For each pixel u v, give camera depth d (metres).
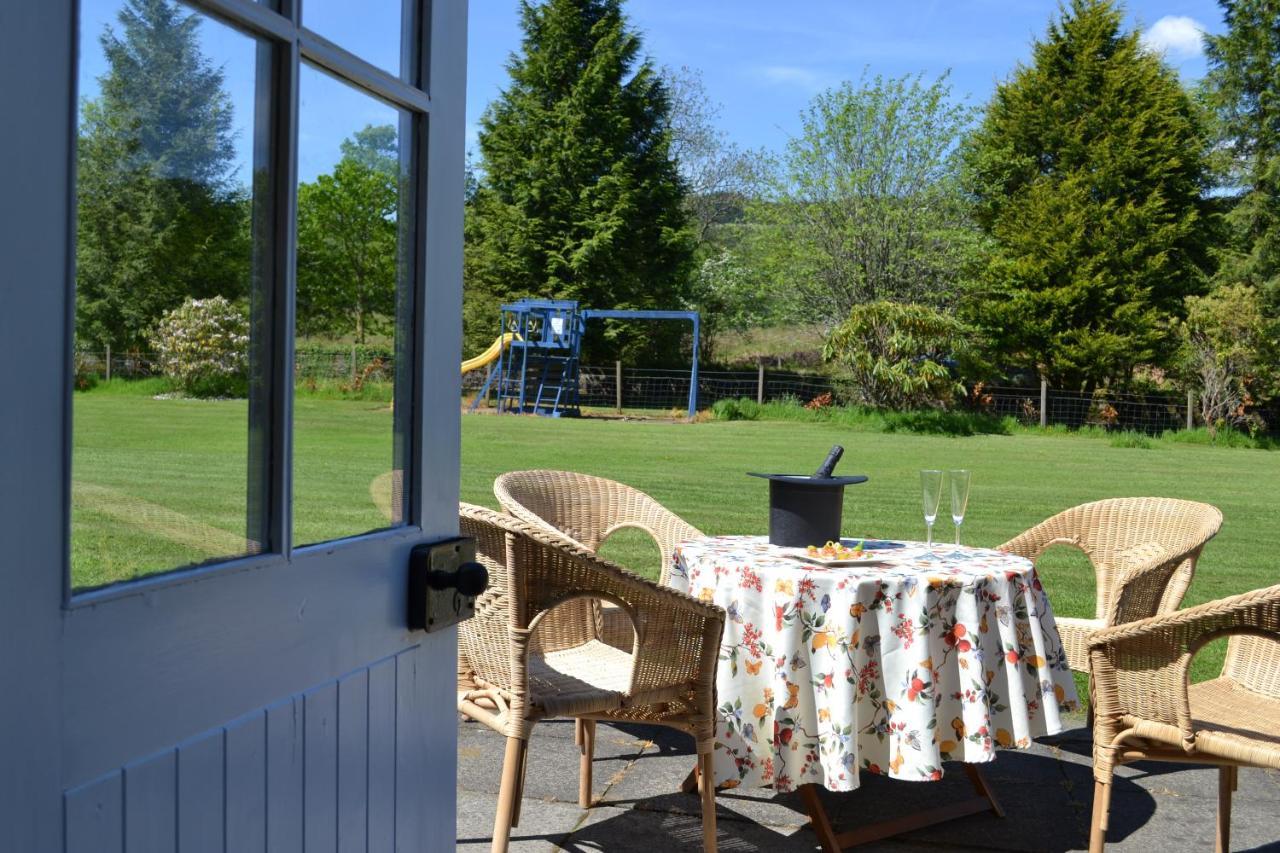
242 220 1.06
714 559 2.94
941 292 22.58
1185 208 24.03
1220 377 19.69
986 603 2.82
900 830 2.92
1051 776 3.42
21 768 0.82
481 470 11.32
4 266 0.80
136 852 0.93
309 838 1.17
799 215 23.56
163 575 0.97
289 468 1.13
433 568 1.38
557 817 3.01
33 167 0.82
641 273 26.78
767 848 2.85
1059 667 3.02
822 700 2.74
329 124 1.18
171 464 0.98
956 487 3.33
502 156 27.05
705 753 2.63
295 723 1.15
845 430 18.95
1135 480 12.42
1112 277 22.95
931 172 22.73
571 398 22.17
